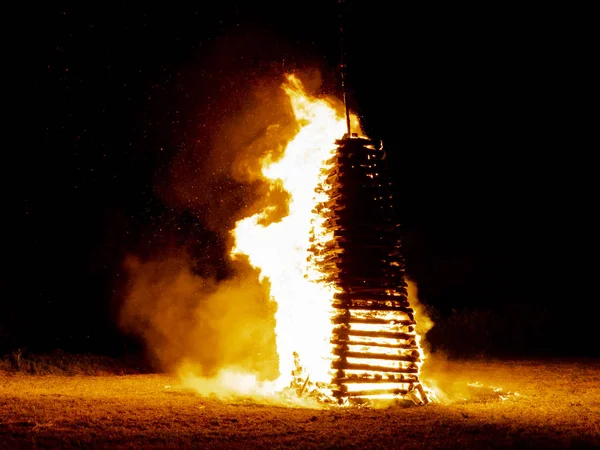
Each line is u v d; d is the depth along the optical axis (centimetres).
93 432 656
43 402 836
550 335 1786
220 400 863
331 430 671
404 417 743
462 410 789
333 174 925
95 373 1304
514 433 653
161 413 760
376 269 876
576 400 862
